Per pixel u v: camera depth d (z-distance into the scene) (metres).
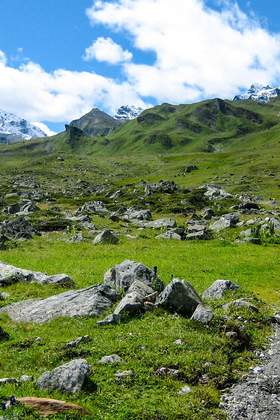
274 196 132.00
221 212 96.06
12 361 21.22
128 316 27.02
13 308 30.34
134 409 17.19
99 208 104.56
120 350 21.95
